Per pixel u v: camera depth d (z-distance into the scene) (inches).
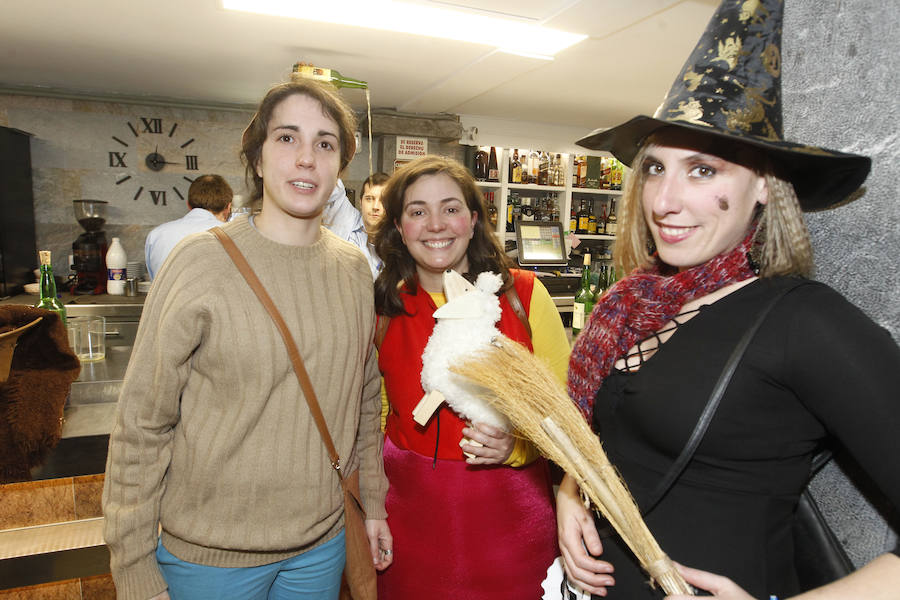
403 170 54.7
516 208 192.1
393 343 54.7
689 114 28.0
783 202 28.0
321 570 44.9
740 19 27.8
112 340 142.4
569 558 35.3
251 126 43.5
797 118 34.8
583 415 35.3
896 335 29.5
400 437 54.0
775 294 27.3
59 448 58.9
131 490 39.3
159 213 170.1
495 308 50.3
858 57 31.0
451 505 50.8
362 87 103.6
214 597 40.7
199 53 119.6
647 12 90.3
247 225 42.6
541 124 192.5
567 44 107.4
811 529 30.8
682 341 29.7
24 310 58.4
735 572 27.5
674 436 28.6
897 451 22.3
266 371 39.7
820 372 24.5
